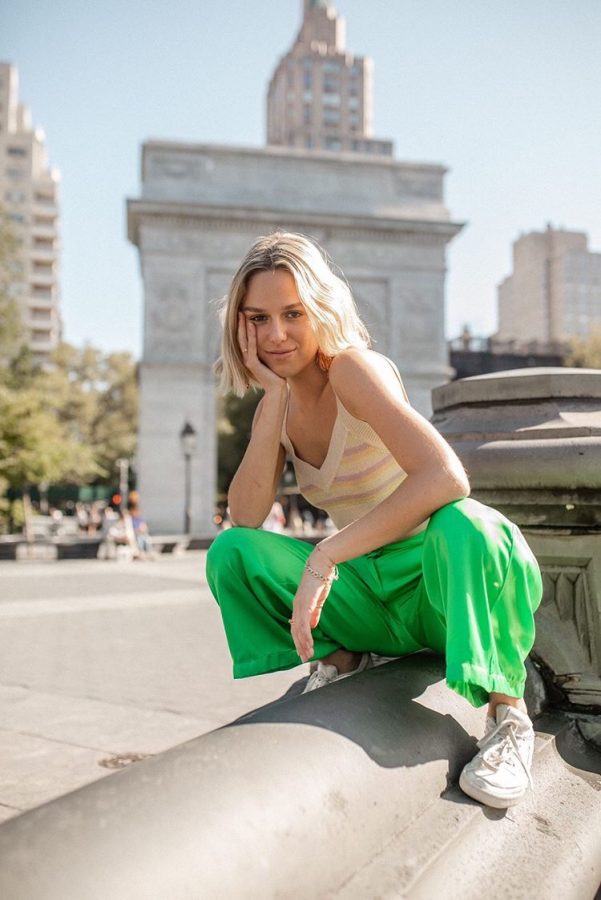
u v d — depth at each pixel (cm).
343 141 16138
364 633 248
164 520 3188
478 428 313
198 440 3253
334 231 3453
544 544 298
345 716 180
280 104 16550
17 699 509
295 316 237
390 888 149
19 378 5903
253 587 234
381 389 214
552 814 199
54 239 11744
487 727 209
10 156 11650
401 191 3581
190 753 146
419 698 206
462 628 188
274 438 249
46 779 342
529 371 321
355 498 240
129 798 125
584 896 177
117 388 8106
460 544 194
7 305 4625
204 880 118
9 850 106
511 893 161
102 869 108
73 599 1145
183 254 3334
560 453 284
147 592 1255
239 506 257
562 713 280
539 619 295
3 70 12581
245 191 3444
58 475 3225
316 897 141
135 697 515
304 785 149
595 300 12362
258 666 235
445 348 3488
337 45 16725
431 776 184
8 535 3906
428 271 3522
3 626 868
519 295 13025
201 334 3312
